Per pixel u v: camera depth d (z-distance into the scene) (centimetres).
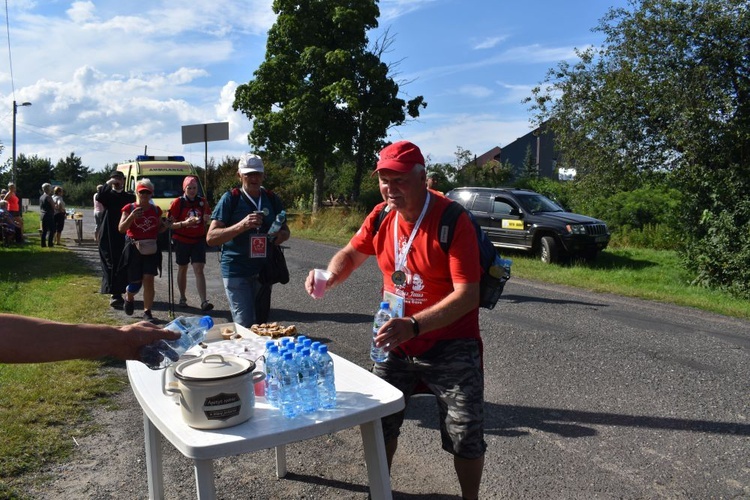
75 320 732
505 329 748
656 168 1446
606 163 1529
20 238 1719
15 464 366
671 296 1006
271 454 402
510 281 1153
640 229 1914
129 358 190
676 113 1359
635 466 386
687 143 1324
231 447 197
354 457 396
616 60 1505
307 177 3697
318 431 215
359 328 743
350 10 2722
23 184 7625
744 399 505
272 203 505
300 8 2820
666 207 1908
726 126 1276
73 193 6775
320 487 355
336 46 2847
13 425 415
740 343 698
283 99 2845
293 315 816
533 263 1420
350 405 231
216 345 302
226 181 3200
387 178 269
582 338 707
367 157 2942
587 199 1677
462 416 270
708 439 427
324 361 230
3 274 1081
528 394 516
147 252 748
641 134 1460
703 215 1154
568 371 580
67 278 1055
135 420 444
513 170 6456
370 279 1112
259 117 2872
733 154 1303
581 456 399
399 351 287
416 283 280
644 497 348
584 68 1603
